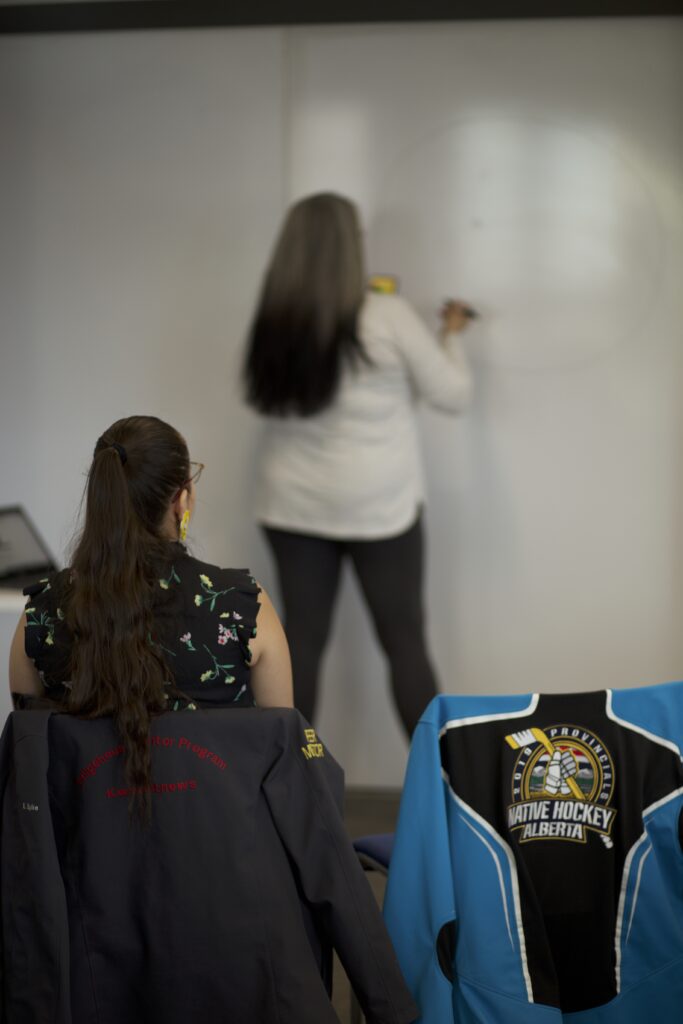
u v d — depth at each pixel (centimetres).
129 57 415
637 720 196
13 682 202
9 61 420
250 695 200
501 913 191
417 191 409
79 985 176
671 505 412
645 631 417
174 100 414
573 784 194
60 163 422
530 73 401
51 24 414
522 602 420
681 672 417
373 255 412
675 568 414
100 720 179
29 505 435
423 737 194
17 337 430
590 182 404
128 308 425
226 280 419
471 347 413
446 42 402
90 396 429
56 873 173
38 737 176
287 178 412
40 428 432
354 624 429
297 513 379
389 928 192
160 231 421
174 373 425
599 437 412
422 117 406
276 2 404
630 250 404
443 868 188
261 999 175
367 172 410
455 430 417
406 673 384
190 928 175
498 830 192
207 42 411
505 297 410
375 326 366
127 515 185
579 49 399
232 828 177
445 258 410
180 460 199
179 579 191
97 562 184
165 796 176
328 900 180
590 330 408
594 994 194
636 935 194
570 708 196
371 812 414
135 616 181
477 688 425
